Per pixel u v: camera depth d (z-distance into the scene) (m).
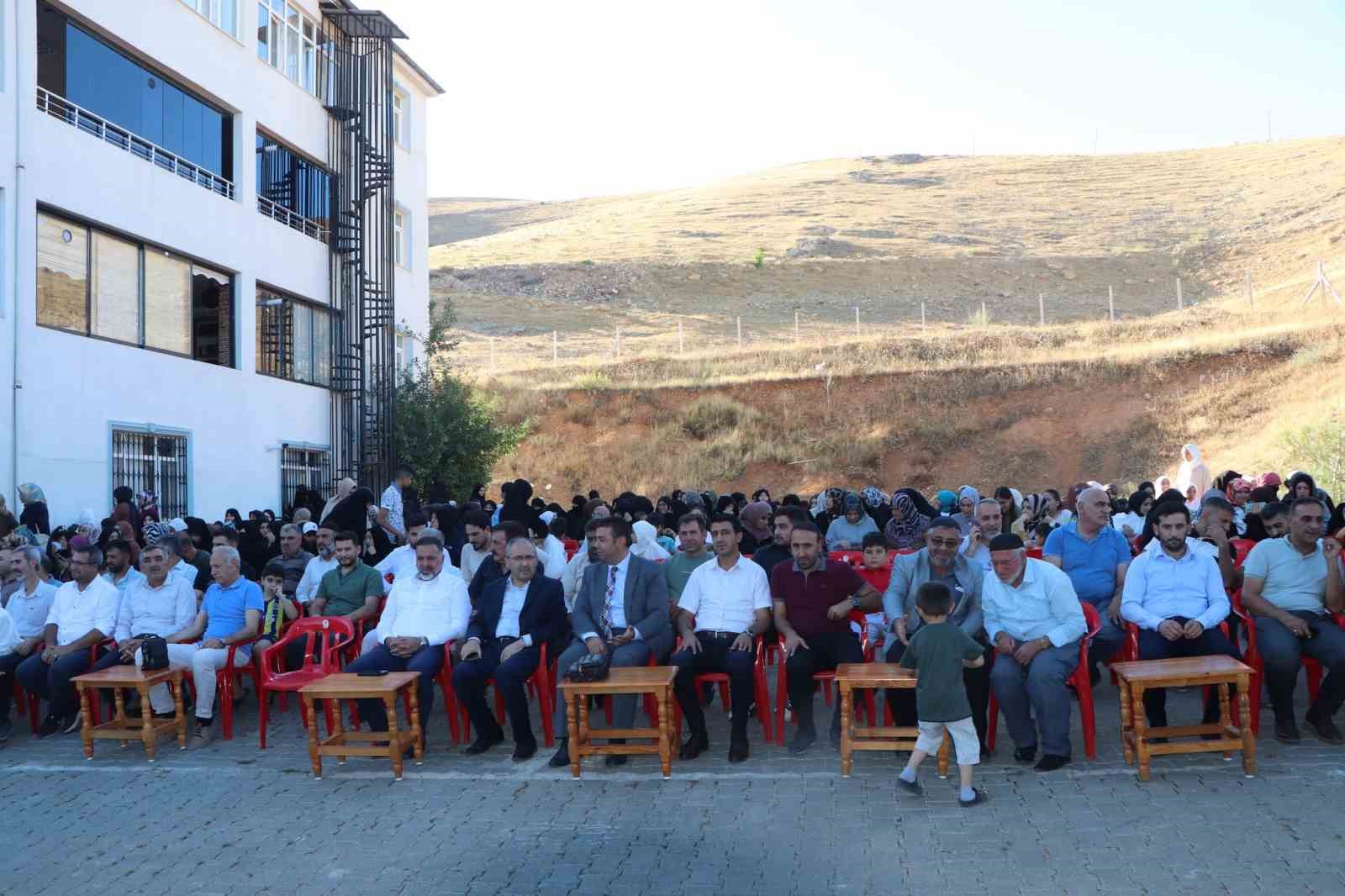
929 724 7.35
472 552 10.98
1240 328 40.44
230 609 10.02
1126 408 34.19
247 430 20.64
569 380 39.72
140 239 17.80
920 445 34.12
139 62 18.31
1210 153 95.56
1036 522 15.54
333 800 7.75
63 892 6.21
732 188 100.75
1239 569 9.95
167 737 9.77
